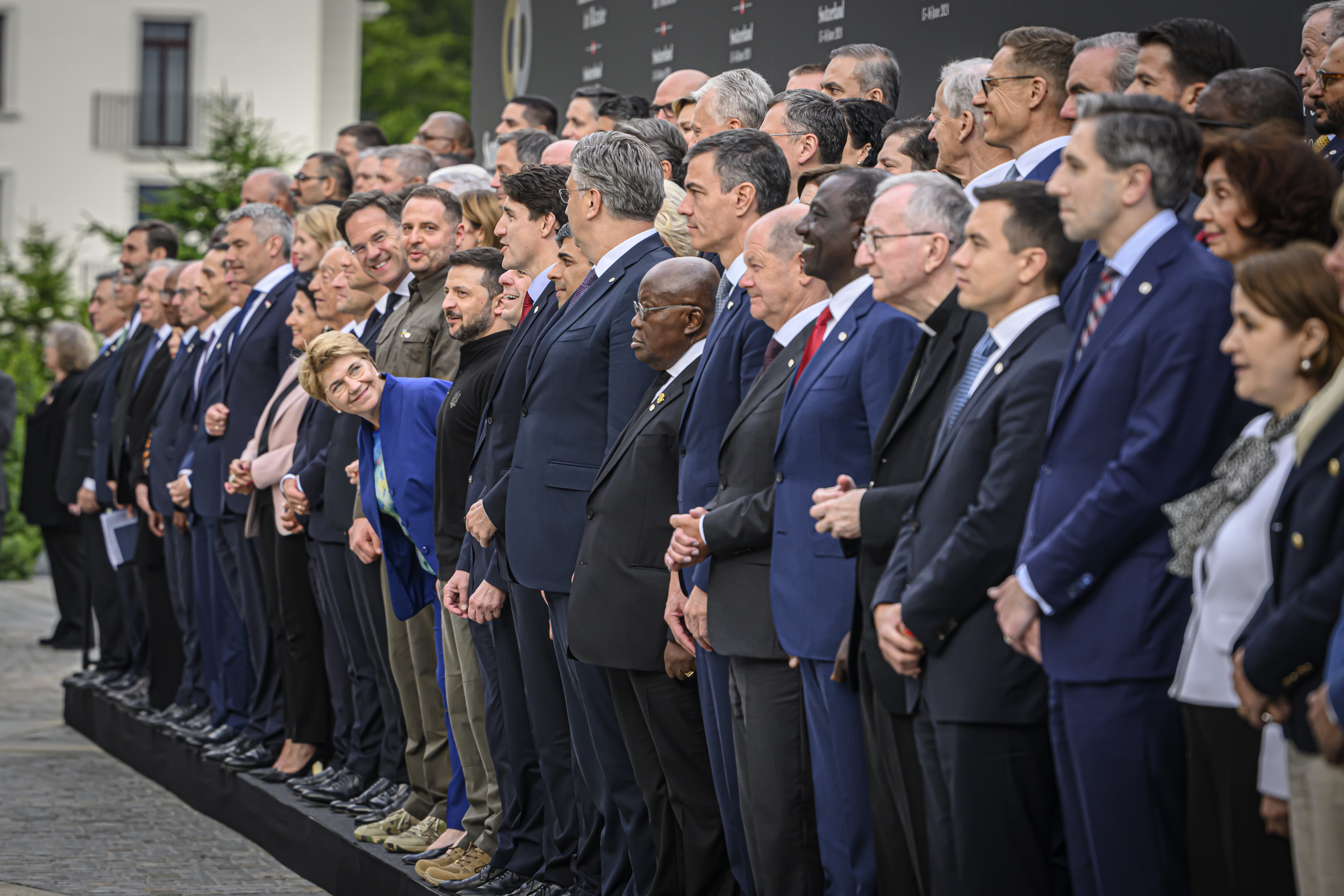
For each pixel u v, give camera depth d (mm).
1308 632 5254
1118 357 6230
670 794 9148
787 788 8078
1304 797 5379
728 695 8508
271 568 14336
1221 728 5746
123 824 15102
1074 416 6332
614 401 9523
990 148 9531
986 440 6781
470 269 11312
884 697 7188
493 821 11000
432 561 11539
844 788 7746
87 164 61094
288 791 14008
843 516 7289
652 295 9055
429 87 75938
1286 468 5637
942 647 6730
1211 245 6293
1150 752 6148
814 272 7895
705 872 9078
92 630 21469
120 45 60969
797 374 8109
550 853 10453
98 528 21062
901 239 7234
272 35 60781
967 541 6605
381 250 13578
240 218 16125
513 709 10609
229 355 15617
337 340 11805
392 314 13242
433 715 12031
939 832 6945
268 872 13305
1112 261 6406
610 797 9727
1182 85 8047
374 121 71062
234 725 15859
